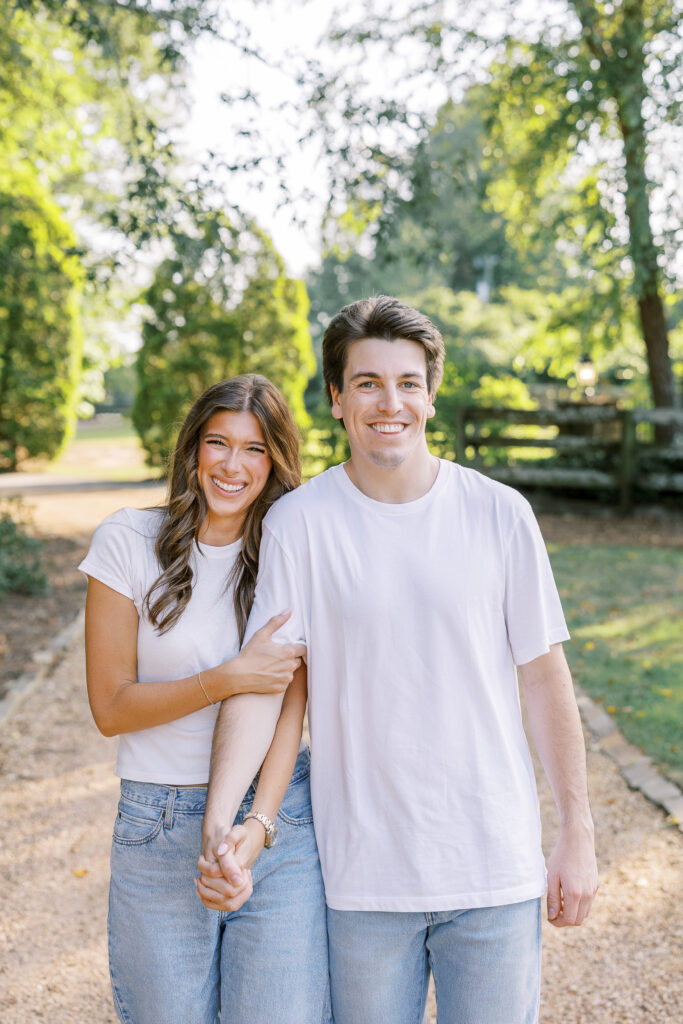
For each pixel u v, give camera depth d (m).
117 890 1.87
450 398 13.37
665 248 11.06
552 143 11.65
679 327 14.83
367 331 1.80
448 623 1.75
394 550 1.77
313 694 1.84
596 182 12.15
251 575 1.99
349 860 1.78
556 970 2.84
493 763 1.76
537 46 10.10
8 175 12.06
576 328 14.19
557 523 11.77
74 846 3.71
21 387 16.78
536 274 29.16
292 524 1.84
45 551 9.48
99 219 6.54
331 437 11.94
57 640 6.45
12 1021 2.62
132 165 6.56
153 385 16.08
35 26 7.38
